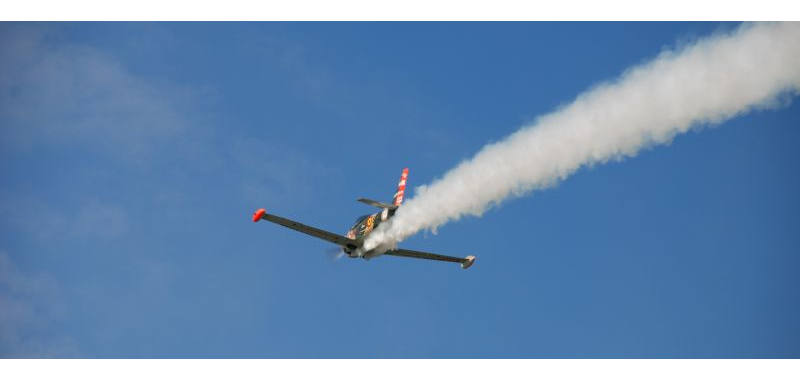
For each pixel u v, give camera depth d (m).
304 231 71.62
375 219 72.75
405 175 72.19
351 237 75.25
